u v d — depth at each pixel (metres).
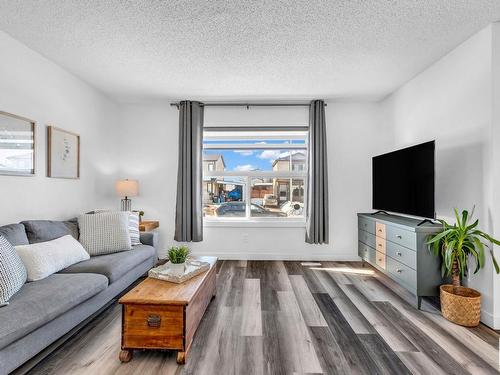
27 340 1.52
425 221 2.67
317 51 2.58
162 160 4.14
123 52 2.62
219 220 4.20
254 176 4.26
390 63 2.82
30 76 2.54
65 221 2.82
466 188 2.40
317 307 2.49
